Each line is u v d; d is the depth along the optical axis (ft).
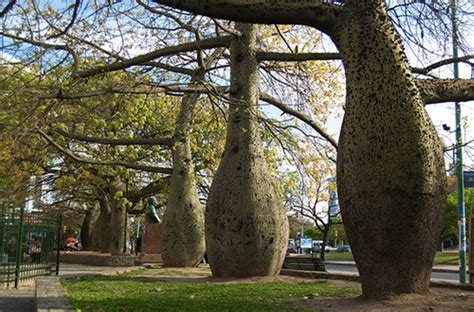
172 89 36.86
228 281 37.70
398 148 24.27
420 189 24.11
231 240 38.75
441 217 25.32
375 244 24.58
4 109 35.37
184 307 24.22
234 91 41.83
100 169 69.82
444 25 34.14
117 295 29.25
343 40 26.66
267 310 23.25
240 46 42.11
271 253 39.19
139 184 87.76
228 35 43.11
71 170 70.85
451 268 100.22
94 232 107.55
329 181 75.25
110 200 80.43
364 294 25.48
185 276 44.19
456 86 28.81
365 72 25.50
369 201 24.43
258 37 46.60
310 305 24.98
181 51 41.78
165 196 93.81
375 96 24.99
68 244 165.89
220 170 40.37
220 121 62.08
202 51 47.11
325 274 42.75
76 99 37.73
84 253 88.69
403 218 24.20
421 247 24.64
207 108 66.28
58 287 31.30
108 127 63.05
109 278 41.14
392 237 24.35
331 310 23.09
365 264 25.07
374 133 24.62
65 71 39.65
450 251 185.68
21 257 45.06
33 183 82.64
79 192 90.12
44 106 41.55
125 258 74.54
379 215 24.34
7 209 44.01
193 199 55.93
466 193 133.90
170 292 31.07
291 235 234.79
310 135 56.24
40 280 36.70
